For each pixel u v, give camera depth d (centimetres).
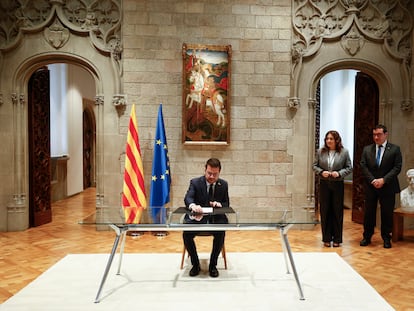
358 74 672
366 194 511
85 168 1190
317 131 824
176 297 322
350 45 608
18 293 330
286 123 617
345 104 849
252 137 614
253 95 612
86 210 786
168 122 604
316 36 609
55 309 296
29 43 589
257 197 618
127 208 388
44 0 591
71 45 593
